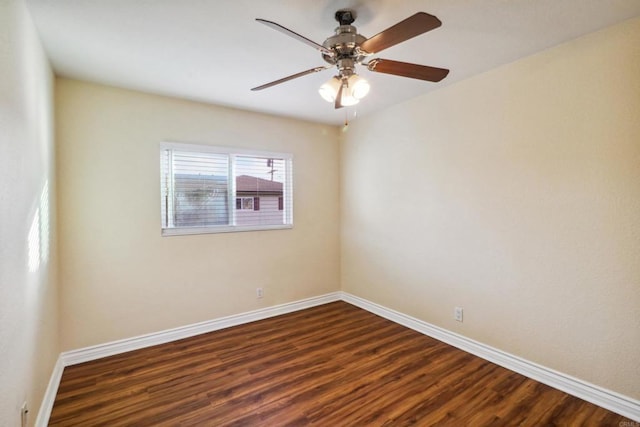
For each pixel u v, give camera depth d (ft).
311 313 12.09
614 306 6.23
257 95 9.57
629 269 6.03
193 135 10.07
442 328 9.56
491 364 8.16
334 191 13.38
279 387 7.22
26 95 5.21
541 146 7.16
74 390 7.13
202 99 9.91
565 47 6.71
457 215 9.00
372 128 11.75
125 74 8.03
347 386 7.24
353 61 5.66
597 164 6.36
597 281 6.43
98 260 8.66
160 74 8.05
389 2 5.27
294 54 7.06
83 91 8.41
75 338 8.37
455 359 8.43
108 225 8.79
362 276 12.55
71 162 8.25
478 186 8.45
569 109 6.70
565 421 6.02
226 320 10.79
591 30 6.24
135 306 9.20
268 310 11.73
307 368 8.04
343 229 13.39
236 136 10.91
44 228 6.50
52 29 5.96
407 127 10.39
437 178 9.52
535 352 7.43
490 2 5.30
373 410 6.40
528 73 7.32
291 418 6.17
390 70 5.91
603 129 6.26
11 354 4.33
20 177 4.84
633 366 6.02
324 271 13.20
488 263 8.30
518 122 7.55
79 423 6.04
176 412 6.36
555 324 7.07
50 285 7.08
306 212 12.63
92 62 7.34
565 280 6.88
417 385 7.25
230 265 10.87
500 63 7.68
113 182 8.84
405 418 6.15
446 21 5.84
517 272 7.70
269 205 11.80
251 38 6.38
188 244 10.05
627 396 6.10
